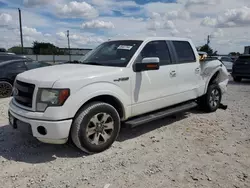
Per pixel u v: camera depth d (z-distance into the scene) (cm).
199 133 455
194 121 532
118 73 379
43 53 5244
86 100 340
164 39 482
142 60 395
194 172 311
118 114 386
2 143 398
